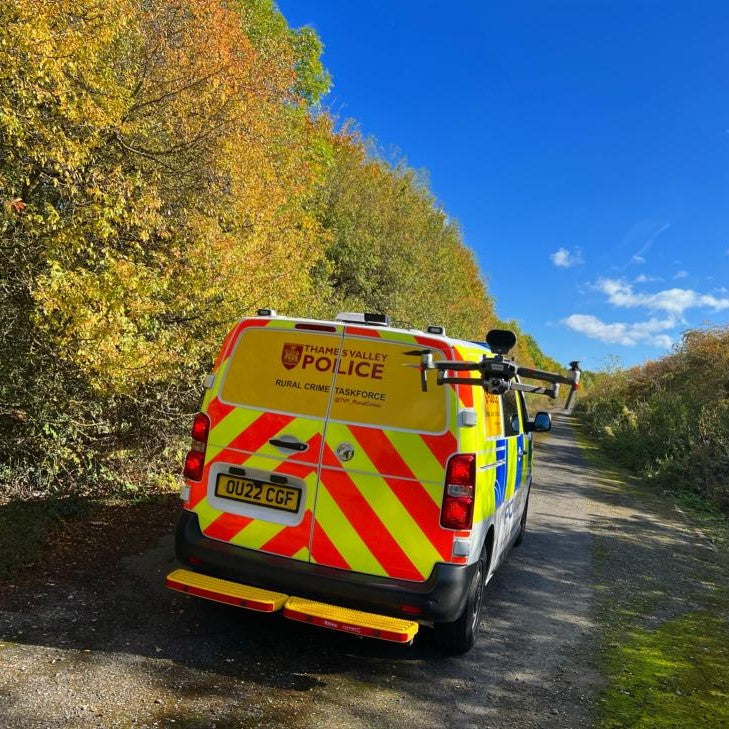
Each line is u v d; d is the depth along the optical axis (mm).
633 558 7805
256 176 9719
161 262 7391
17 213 6227
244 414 4223
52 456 6773
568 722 3615
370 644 4391
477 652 4473
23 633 3861
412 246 24594
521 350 61438
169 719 3135
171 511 7043
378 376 4078
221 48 9328
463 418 3939
